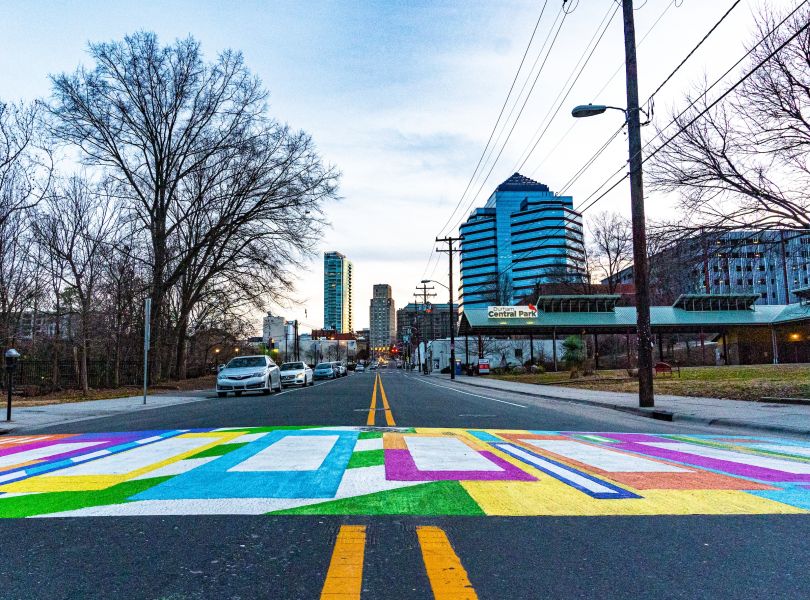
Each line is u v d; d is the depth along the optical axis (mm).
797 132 14961
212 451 7504
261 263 32594
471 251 109062
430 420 11641
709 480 5656
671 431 10703
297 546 3648
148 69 29984
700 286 19062
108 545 3693
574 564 3354
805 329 50656
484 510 4488
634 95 16172
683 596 2900
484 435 9195
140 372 32438
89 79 28719
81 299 22719
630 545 3697
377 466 6254
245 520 4219
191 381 36219
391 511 4453
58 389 25438
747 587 3021
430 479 5590
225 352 59719
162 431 10172
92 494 5082
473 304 107188
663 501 4801
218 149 31594
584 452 7473
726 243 16344
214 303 37438
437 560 3395
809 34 14141
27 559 3453
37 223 22891
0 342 23344
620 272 57219
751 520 4262
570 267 58312
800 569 3285
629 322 50188
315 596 2885
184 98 31297
